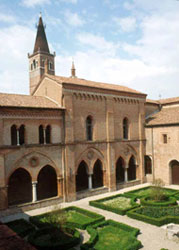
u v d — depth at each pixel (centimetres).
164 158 3603
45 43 7238
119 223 1970
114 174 3316
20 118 2486
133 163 3856
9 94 2816
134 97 3675
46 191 3303
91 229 1880
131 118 3650
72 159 2844
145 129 3866
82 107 2994
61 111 2794
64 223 1769
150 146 3800
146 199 2692
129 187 3503
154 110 4322
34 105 2606
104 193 3173
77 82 3150
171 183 3578
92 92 3092
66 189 2798
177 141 3438
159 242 1703
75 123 2917
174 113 3838
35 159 2595
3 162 2334
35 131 2603
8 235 875
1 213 2308
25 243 813
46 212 2298
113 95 3356
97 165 3806
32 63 7350
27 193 3091
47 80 3092
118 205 2564
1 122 2341
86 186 3738
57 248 1594
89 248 1553
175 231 1752
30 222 2152
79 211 2380
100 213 2358
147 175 3825
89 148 3059
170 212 2220
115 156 3372
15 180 3036
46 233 1839
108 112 3272
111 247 1625
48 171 3328
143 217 2098
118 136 3444
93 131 3128
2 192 2322
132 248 1566
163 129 3609
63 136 2816
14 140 2902
